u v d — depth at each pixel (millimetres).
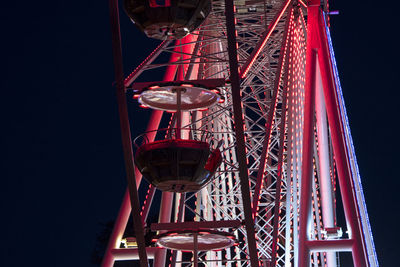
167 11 26234
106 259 34531
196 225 27750
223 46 45375
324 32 41469
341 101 41625
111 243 35219
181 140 26688
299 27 44125
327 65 39969
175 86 27672
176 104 29672
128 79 36344
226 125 41406
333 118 38219
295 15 42375
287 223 35250
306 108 38156
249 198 25156
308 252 33750
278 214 32938
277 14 39094
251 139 40719
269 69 43969
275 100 36625
